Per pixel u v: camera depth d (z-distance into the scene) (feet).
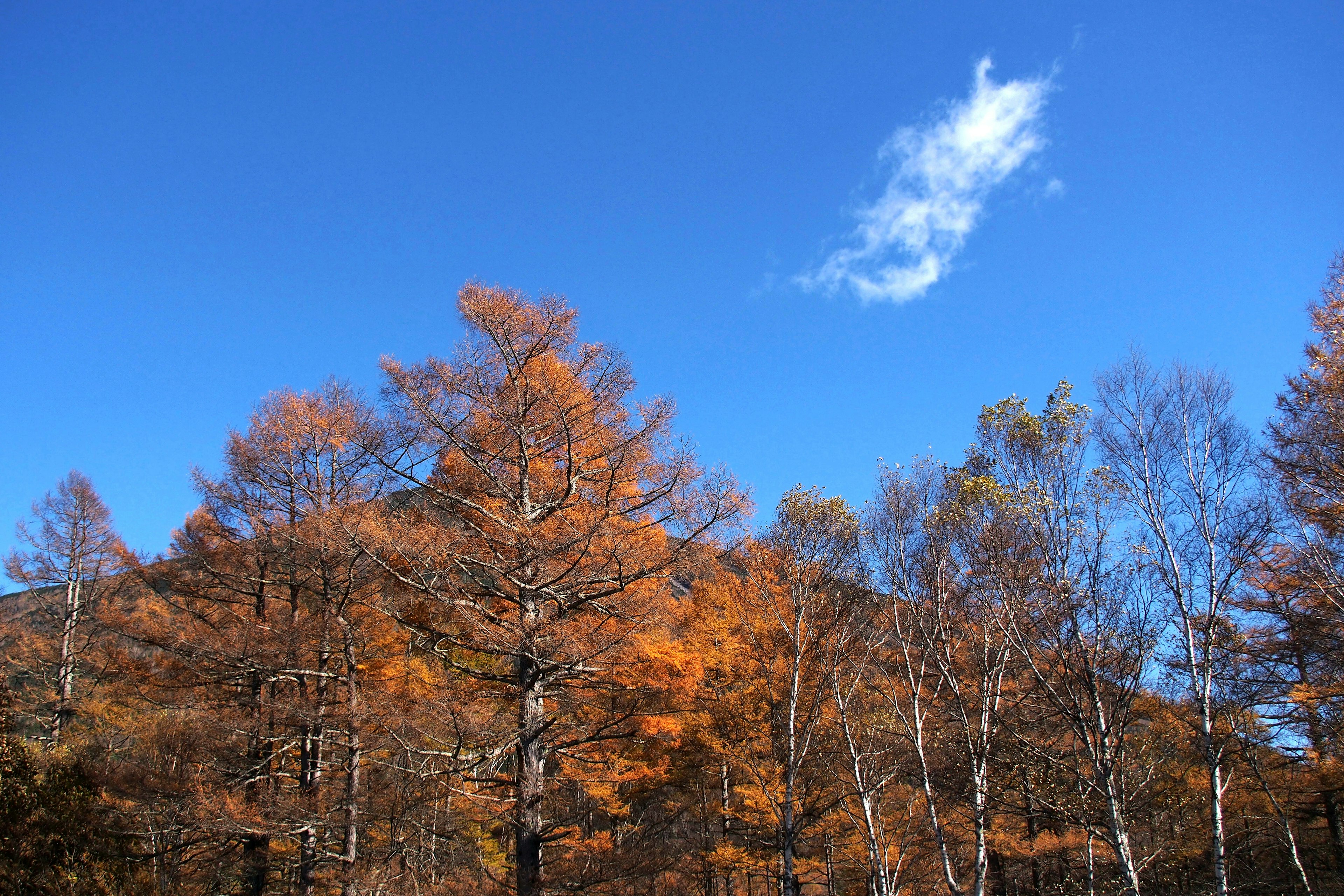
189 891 37.65
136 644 37.99
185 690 38.09
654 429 32.37
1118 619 30.22
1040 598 32.17
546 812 35.22
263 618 39.01
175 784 33.60
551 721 29.25
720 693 42.63
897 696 40.34
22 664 56.24
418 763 31.12
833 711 41.09
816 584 40.45
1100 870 41.42
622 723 33.65
